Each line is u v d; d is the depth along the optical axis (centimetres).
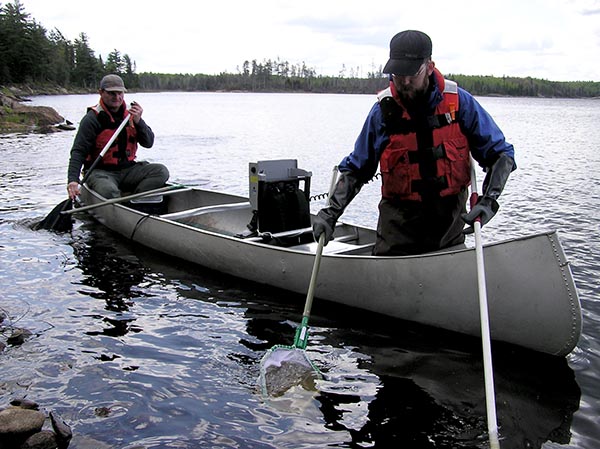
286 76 14388
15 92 7150
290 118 3412
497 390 342
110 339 401
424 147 375
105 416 310
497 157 368
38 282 509
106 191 686
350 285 448
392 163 387
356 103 6488
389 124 376
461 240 414
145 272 543
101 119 713
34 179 1049
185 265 565
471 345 399
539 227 719
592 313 445
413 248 412
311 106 5484
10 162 1259
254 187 546
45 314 440
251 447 288
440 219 396
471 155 386
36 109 2539
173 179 1100
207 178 1121
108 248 614
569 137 2220
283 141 1933
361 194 948
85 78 9706
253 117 3509
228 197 705
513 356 383
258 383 347
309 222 574
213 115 3728
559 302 358
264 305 470
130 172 728
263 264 501
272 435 298
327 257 454
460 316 400
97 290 495
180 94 12119
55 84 8719
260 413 317
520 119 3828
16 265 553
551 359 377
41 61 8088
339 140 1989
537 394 337
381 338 411
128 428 300
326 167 1316
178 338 407
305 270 472
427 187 386
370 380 354
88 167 730
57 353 377
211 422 308
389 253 423
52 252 596
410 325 429
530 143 1947
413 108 368
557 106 7619
